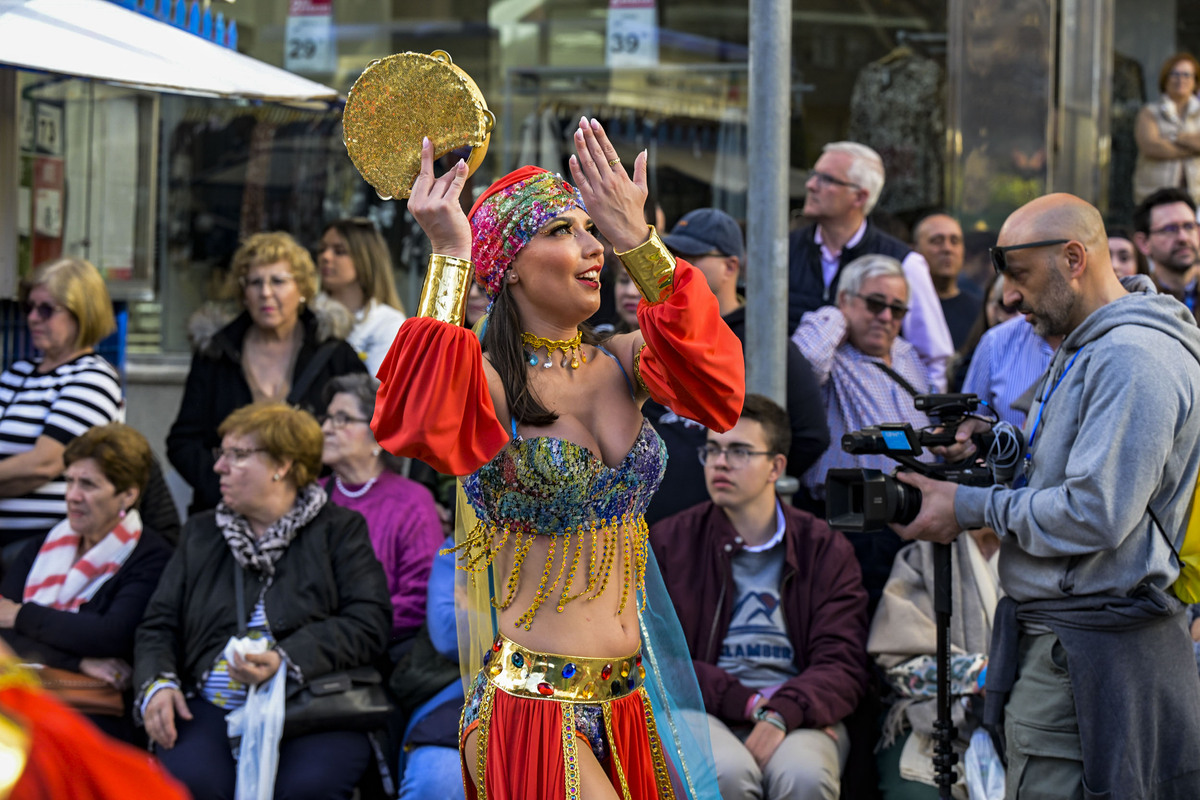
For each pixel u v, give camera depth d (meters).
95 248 6.00
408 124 2.34
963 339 6.34
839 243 5.76
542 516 2.40
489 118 2.33
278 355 5.27
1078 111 7.34
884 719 3.96
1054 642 3.06
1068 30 7.29
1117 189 7.60
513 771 2.38
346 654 3.93
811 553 3.98
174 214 7.10
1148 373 2.89
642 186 2.42
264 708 3.80
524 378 2.42
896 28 7.23
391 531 4.49
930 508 3.13
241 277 5.18
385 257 5.99
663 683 2.69
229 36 5.06
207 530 4.16
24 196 5.52
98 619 4.10
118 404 4.88
